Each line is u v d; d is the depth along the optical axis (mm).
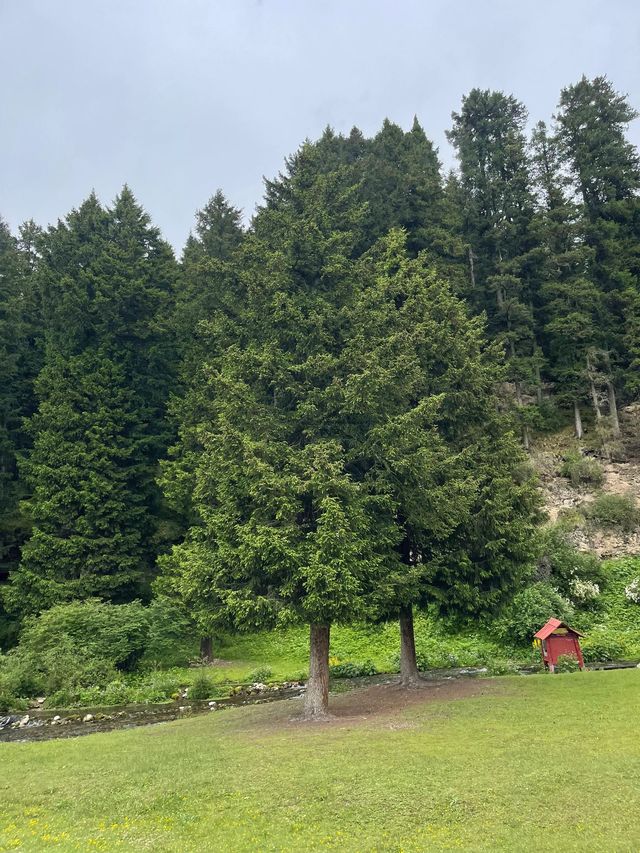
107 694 20828
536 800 7992
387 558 14992
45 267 35844
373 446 15070
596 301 37031
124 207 37594
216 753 11234
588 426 36844
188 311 33500
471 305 39062
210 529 14852
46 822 8656
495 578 18000
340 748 10844
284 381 15773
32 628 24281
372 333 17172
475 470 19281
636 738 10375
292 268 17859
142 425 31484
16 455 31156
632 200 39812
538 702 13812
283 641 28469
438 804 8078
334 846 7156
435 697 15633
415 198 37625
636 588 26797
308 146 20703
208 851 7285
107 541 28203
